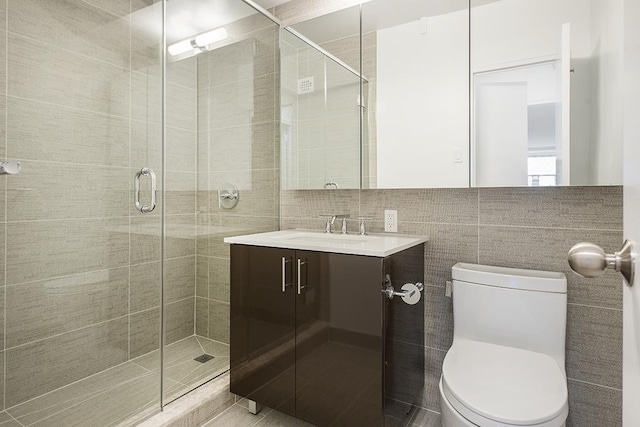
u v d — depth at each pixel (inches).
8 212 61.4
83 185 69.2
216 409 72.7
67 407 65.1
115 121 72.7
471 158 67.2
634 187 16.4
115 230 72.7
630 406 18.1
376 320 56.9
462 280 64.6
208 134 88.0
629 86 17.6
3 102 59.9
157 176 78.6
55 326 65.6
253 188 92.4
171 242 84.5
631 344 17.6
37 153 63.8
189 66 84.8
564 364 57.2
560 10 59.9
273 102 93.3
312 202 89.7
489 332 62.0
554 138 60.2
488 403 44.5
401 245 62.7
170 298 83.5
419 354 72.6
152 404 67.6
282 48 90.3
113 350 71.6
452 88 68.9
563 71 59.5
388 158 75.7
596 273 18.3
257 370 70.0
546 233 64.5
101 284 70.9
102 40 71.0
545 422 41.9
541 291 58.2
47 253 65.4
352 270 58.9
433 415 73.1
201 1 84.7
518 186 63.2
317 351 62.7
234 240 72.9
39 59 63.8
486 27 65.9
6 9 60.6
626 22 18.5
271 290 68.0
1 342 60.7
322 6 87.9
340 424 60.4
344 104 80.9
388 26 75.7
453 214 72.6
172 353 83.3
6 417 60.6
